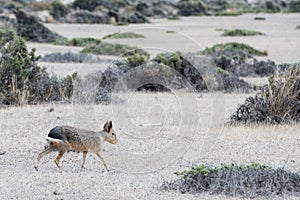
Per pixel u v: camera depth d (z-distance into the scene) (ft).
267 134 104.94
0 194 68.54
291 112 117.29
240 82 164.04
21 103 137.39
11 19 361.30
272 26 442.50
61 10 491.72
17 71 141.28
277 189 70.79
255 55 251.80
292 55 255.09
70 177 76.84
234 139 100.27
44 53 258.57
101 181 75.05
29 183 73.56
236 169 73.10
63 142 78.59
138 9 563.07
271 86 120.67
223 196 68.59
